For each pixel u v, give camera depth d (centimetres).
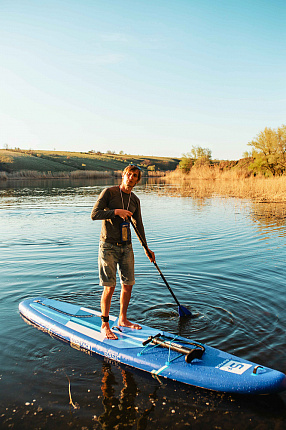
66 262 664
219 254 725
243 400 286
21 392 290
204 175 4019
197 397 289
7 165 6050
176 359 333
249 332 384
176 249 774
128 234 386
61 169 6731
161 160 13062
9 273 597
